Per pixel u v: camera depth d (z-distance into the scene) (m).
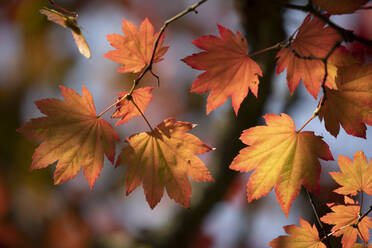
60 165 0.99
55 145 0.99
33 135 0.99
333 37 0.98
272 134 1.00
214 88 1.00
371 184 1.00
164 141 1.00
